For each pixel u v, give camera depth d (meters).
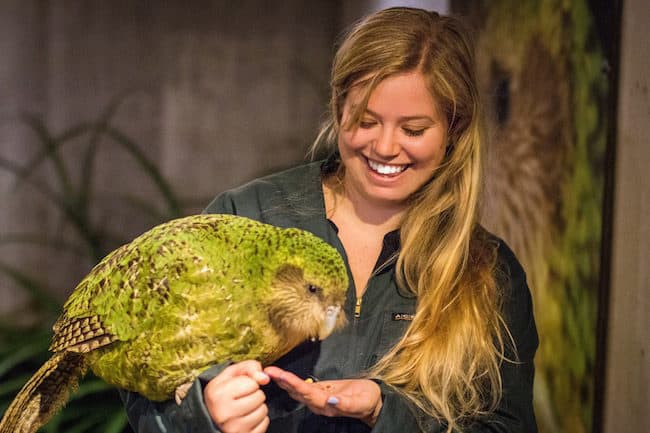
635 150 1.51
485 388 1.45
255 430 1.20
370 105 1.34
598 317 1.62
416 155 1.36
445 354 1.39
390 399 1.33
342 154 1.43
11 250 4.16
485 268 1.47
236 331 1.26
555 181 1.88
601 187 1.61
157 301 1.26
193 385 1.24
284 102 4.20
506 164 2.26
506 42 2.23
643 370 1.49
